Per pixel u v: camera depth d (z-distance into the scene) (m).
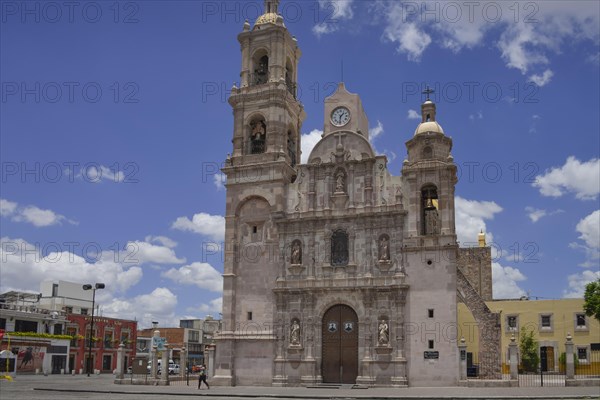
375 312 56.19
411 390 49.22
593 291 65.94
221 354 59.91
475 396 41.41
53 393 50.03
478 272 81.25
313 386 55.41
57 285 131.25
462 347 53.66
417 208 57.12
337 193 60.16
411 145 59.75
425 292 55.16
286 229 60.88
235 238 62.50
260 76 67.81
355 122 62.75
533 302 84.75
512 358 52.06
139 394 48.22
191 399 43.97
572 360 51.75
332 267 58.56
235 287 61.47
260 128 65.31
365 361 55.25
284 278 59.81
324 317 58.50
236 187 63.41
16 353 101.38
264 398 44.31
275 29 66.25
